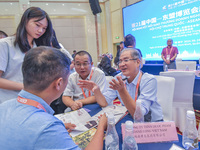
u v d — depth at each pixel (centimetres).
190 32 494
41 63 53
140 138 81
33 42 135
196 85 250
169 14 545
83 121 109
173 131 82
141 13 634
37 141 47
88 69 163
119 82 99
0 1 677
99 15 812
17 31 116
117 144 74
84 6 788
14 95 121
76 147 52
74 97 175
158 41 594
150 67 555
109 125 76
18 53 119
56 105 179
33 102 56
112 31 792
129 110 107
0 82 112
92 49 825
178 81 214
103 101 139
